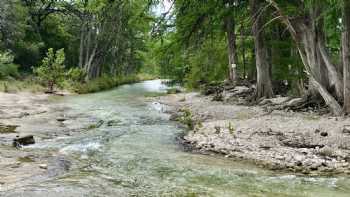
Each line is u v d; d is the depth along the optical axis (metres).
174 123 21.17
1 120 19.94
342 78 20.97
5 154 12.16
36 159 11.81
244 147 14.46
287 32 30.81
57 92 40.34
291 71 30.36
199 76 43.22
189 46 31.73
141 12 27.17
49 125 19.27
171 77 49.03
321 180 10.59
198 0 26.41
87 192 8.93
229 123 17.88
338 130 16.14
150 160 12.55
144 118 23.05
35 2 54.50
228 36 36.22
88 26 56.66
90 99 35.34
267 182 10.32
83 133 17.52
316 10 21.20
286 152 13.55
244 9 28.64
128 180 10.19
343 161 12.48
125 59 83.69
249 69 39.66
